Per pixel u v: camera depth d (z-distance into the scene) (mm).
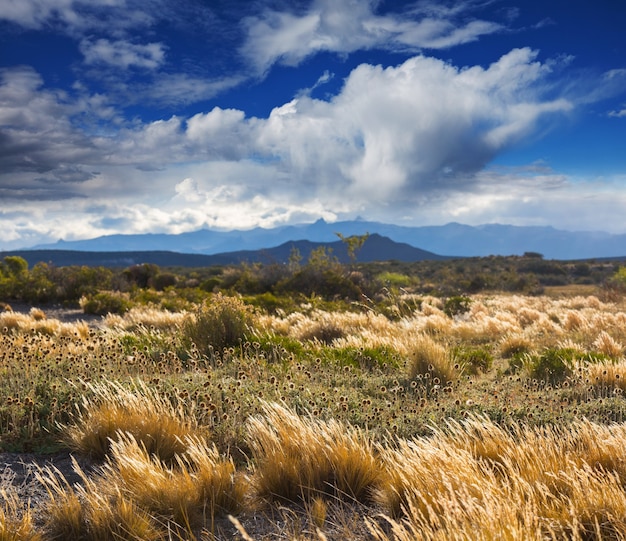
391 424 4793
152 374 6547
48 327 12594
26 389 5641
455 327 14227
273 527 3242
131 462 3463
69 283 26672
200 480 3471
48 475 3941
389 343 9609
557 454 3881
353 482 3682
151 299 25469
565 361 7906
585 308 20766
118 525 2930
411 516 3104
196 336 9336
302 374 6934
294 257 33688
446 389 6387
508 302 24750
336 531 3135
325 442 3994
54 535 3041
